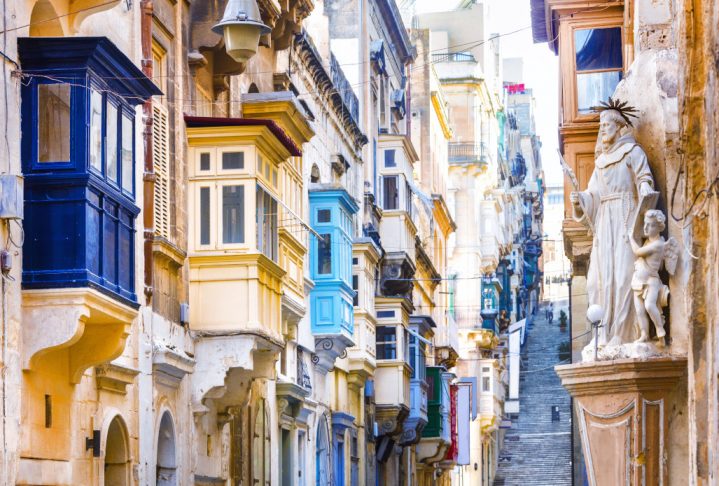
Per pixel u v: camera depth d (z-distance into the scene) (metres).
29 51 17.69
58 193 17.73
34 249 17.70
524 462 86.38
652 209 16.77
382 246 47.94
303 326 34.38
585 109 25.94
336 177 40.31
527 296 119.94
